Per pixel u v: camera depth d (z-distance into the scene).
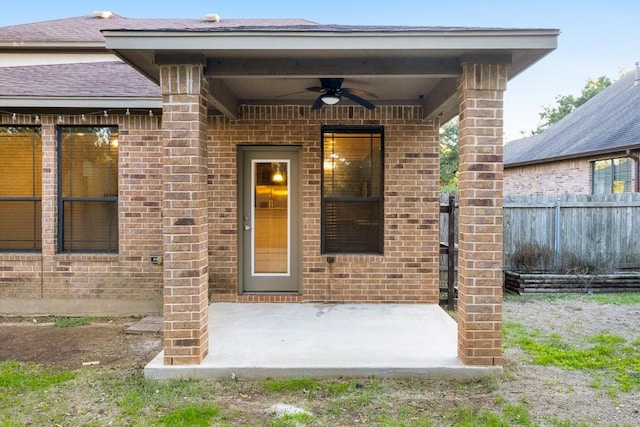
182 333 4.01
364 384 3.86
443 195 8.90
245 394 3.68
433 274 6.31
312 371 3.97
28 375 4.11
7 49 8.25
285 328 5.12
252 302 6.36
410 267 6.31
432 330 5.06
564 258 8.75
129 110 6.22
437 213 6.29
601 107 15.23
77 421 3.23
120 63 8.20
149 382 3.90
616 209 9.15
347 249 6.45
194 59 3.93
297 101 6.13
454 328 5.14
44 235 6.38
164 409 3.41
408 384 3.87
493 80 3.92
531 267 8.68
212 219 6.34
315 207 6.30
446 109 5.56
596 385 3.84
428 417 3.28
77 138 6.47
